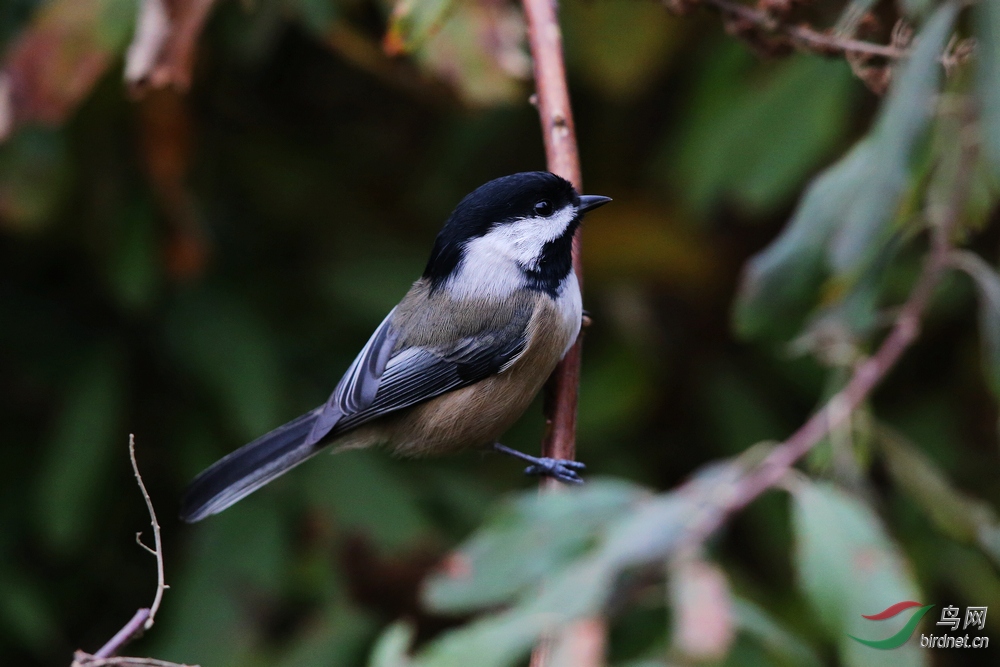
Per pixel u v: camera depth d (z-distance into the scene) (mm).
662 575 3773
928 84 4098
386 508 6906
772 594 7324
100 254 6875
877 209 4234
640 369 7352
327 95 8008
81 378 6977
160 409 7398
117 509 7348
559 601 3506
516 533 3949
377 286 7176
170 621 6727
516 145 7906
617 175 7965
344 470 7090
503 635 3439
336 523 6887
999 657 7906
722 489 3945
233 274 7379
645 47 6840
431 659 3449
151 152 6512
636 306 7438
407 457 6785
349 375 6367
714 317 7867
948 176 4773
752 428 7562
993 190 4586
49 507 6566
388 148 7926
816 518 3805
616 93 6977
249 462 6203
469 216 6270
